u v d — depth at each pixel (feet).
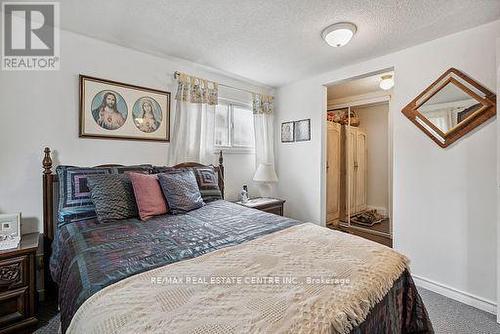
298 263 3.50
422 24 6.31
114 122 7.58
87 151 7.18
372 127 14.83
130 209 6.11
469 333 5.36
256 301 2.58
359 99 13.32
